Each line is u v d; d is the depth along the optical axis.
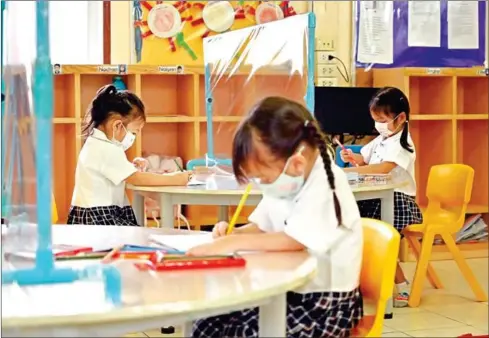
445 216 4.23
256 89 3.98
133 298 1.47
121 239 2.15
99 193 3.48
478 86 5.55
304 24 3.33
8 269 1.64
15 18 1.73
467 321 3.75
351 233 1.96
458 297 4.22
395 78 5.17
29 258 1.69
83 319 1.37
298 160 1.88
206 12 4.85
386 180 3.73
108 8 4.95
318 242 1.88
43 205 1.61
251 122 1.88
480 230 5.36
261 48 3.73
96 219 3.46
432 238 4.06
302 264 1.77
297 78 3.42
